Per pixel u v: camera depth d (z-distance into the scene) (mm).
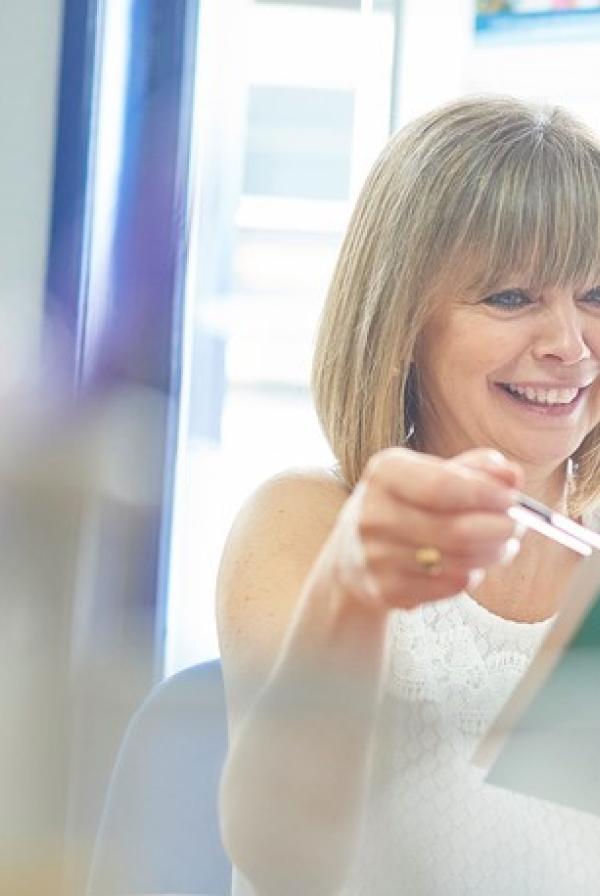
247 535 1264
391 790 841
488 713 794
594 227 1317
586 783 756
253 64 2869
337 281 1487
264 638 760
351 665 695
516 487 691
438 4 2834
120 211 2779
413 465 680
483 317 1369
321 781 731
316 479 1418
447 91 2850
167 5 2787
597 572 808
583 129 1376
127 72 2797
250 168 2893
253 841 776
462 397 1407
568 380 1363
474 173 1347
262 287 2904
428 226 1366
